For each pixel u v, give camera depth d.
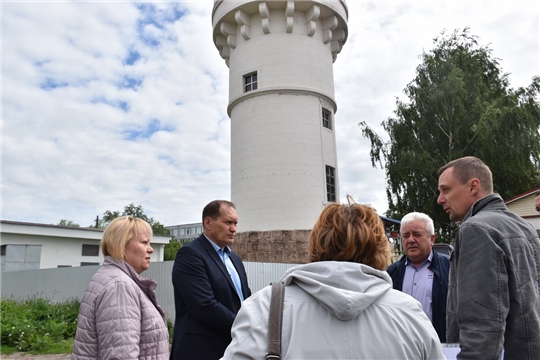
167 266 11.03
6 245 19.53
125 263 2.95
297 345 1.49
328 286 1.51
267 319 1.57
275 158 14.80
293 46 15.70
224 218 3.99
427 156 21.69
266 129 15.12
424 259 4.38
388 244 1.79
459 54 23.61
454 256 2.82
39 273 15.57
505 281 2.15
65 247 21.67
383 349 1.47
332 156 15.99
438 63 23.55
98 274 2.83
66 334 10.39
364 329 1.51
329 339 1.49
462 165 2.79
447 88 21.86
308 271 1.63
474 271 2.19
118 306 2.61
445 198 2.85
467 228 2.33
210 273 3.68
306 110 15.36
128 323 2.59
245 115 15.70
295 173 14.67
